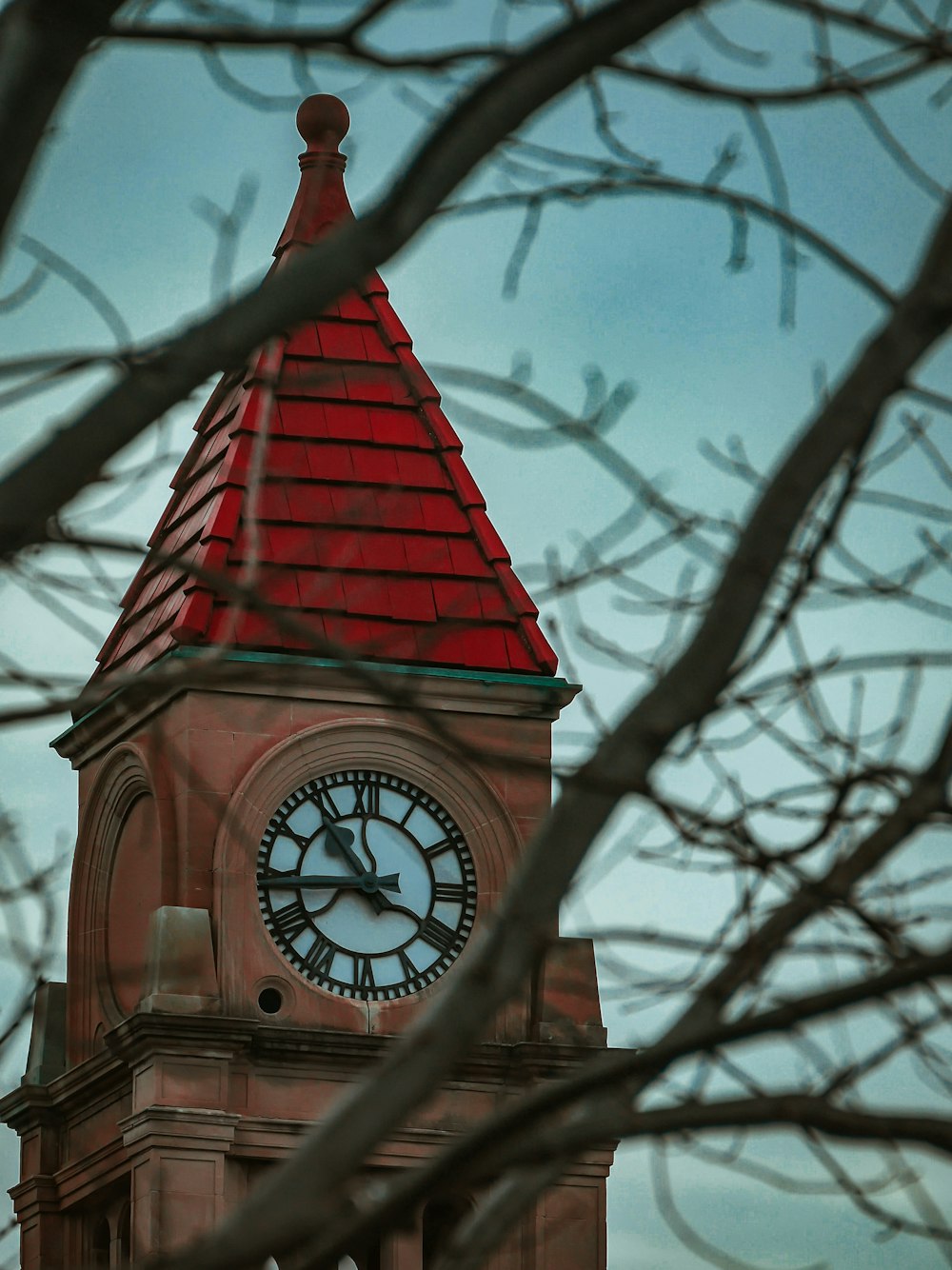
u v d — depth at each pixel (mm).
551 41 15031
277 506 56906
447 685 56688
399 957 56500
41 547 15781
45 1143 59375
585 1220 56250
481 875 56812
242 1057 55312
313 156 60250
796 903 15906
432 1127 55281
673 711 15539
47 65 14625
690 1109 14930
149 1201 54188
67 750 60469
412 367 59750
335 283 15195
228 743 56469
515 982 15242
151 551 15953
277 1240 14461
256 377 18766
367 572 22156
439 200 15195
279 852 56438
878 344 15688
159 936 55406
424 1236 54688
